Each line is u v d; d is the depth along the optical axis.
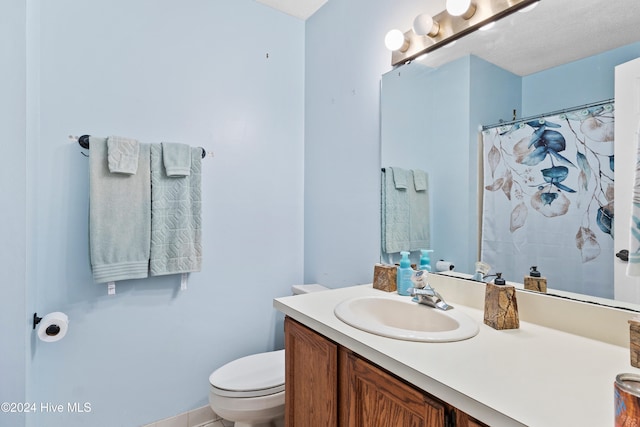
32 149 1.26
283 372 1.55
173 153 1.63
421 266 1.36
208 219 1.83
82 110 1.49
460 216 1.25
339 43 1.89
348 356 0.90
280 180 2.11
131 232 1.52
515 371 0.68
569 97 0.96
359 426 0.87
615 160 0.86
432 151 1.35
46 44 1.41
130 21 1.61
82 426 1.48
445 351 0.78
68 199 1.45
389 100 1.56
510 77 1.10
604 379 0.65
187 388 1.76
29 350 1.23
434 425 0.66
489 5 1.14
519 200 1.08
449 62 1.29
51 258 1.42
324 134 2.01
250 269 1.98
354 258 1.78
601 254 0.89
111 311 1.55
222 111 1.89
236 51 1.94
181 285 1.73
